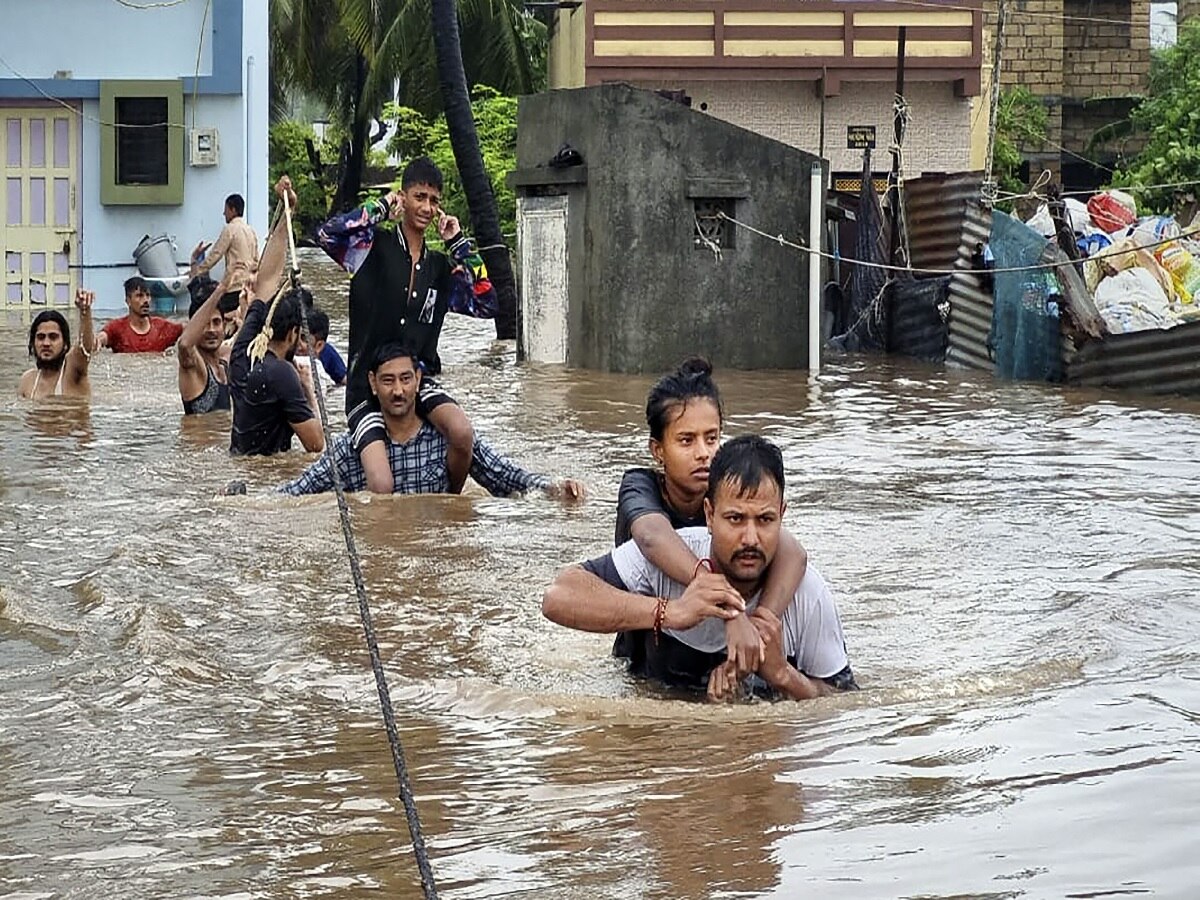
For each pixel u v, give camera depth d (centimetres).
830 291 1947
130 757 441
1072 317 1504
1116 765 414
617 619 505
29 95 2369
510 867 354
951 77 2569
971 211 1708
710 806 392
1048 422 1232
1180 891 329
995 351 1634
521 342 1817
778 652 497
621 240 1666
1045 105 2889
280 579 663
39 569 679
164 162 2398
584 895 337
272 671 529
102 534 752
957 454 1052
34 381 1320
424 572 679
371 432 866
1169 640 564
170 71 2391
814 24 2539
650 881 344
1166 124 2428
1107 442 1116
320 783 418
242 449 1017
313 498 848
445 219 898
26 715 479
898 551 727
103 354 1645
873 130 2603
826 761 428
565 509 828
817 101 2602
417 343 896
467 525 781
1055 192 1670
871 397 1417
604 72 2553
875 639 571
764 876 344
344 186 4241
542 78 3541
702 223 1692
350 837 376
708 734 459
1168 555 718
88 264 2406
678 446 555
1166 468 992
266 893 343
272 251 1030
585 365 1719
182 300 2394
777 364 1711
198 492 879
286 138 4619
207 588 645
